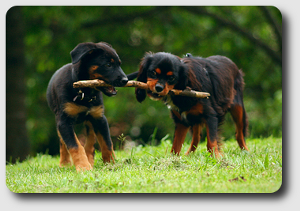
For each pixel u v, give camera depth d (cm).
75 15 2050
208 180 561
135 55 2188
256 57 2306
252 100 2155
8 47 1549
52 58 1984
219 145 808
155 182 559
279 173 596
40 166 911
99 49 726
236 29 2150
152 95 783
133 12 2105
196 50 2198
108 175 623
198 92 764
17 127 1530
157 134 2336
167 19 2217
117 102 2075
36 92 2047
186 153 903
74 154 724
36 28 1962
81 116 779
